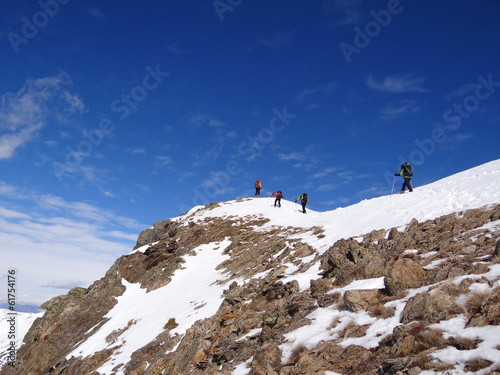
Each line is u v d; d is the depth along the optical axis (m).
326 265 17.41
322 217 35.00
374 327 9.37
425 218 18.64
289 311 13.61
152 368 16.59
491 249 11.07
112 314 29.83
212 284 27.34
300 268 19.28
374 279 12.66
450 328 7.76
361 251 15.23
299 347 9.98
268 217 43.97
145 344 20.81
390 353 7.85
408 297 10.08
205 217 48.94
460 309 8.23
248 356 11.74
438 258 12.04
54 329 32.31
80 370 22.02
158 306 27.19
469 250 11.53
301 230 32.31
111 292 33.84
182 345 16.59
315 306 12.89
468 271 9.77
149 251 40.50
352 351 8.59
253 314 15.66
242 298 18.53
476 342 7.00
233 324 15.77
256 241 35.06
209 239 40.78
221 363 12.73
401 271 11.00
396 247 14.93
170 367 15.68
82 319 31.91
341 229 25.41
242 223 43.50
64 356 27.14
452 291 8.93
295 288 15.84
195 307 22.88
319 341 9.98
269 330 12.92
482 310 7.78
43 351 30.11
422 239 14.84
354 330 9.65
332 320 10.84
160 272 35.25
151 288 32.38
